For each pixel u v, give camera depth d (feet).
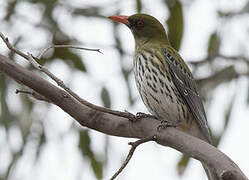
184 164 39.73
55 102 25.85
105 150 38.93
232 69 45.37
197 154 23.50
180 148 24.38
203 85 44.47
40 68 24.72
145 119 25.85
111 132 26.35
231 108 40.91
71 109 26.00
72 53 41.24
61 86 24.59
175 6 42.22
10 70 25.00
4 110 39.14
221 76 45.24
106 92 39.14
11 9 41.52
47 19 41.27
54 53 41.14
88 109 26.11
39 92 25.48
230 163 22.30
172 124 25.39
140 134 26.03
